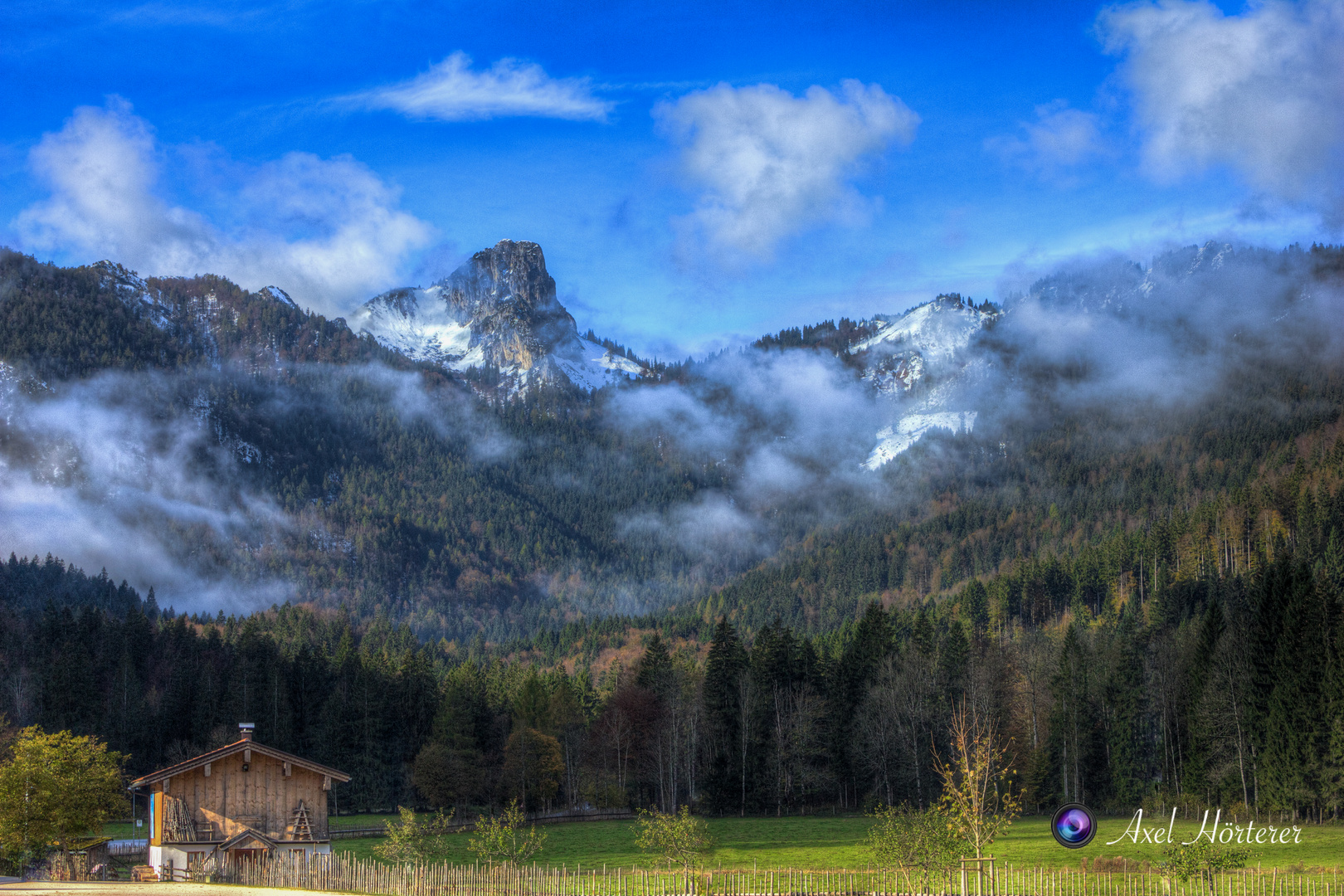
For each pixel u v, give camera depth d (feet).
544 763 396.78
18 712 424.05
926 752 367.66
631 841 293.64
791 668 425.28
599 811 390.01
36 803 195.00
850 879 191.21
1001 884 177.88
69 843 205.98
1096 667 388.98
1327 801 276.41
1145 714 361.51
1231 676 317.63
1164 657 376.27
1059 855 225.35
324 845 196.85
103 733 417.08
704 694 416.05
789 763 390.42
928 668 391.45
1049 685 382.83
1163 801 330.13
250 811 192.95
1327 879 173.88
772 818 367.86
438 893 168.66
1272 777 288.51
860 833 306.96
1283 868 188.34
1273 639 303.48
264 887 173.58
